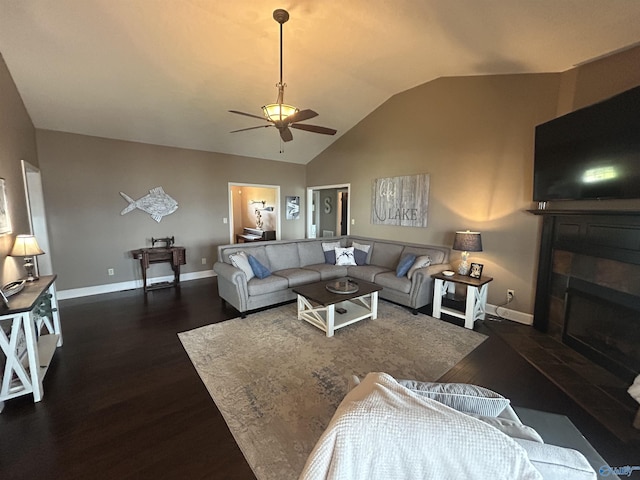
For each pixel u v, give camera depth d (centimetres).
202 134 495
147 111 407
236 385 223
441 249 412
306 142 601
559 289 297
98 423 184
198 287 491
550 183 285
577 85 293
